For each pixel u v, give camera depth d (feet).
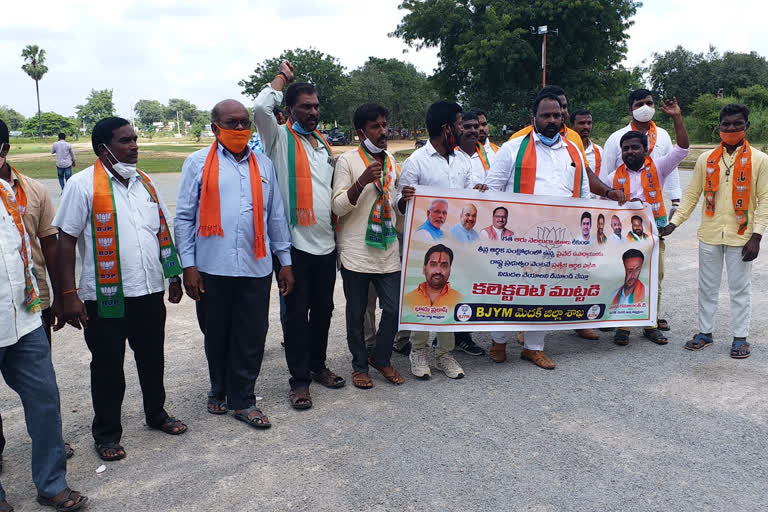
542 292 16.43
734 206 16.52
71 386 15.14
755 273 25.91
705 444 12.06
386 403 14.16
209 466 11.43
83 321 11.05
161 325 12.16
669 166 17.66
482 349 17.60
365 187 14.16
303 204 13.62
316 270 14.25
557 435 12.49
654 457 11.59
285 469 11.28
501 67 133.49
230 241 12.41
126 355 17.17
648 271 17.79
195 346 17.94
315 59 201.57
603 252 16.97
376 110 14.07
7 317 9.45
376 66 210.59
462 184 15.96
